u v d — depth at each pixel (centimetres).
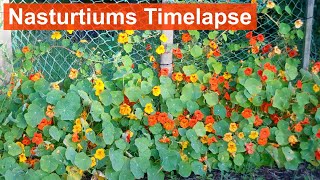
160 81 149
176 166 142
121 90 149
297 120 150
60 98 141
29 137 142
